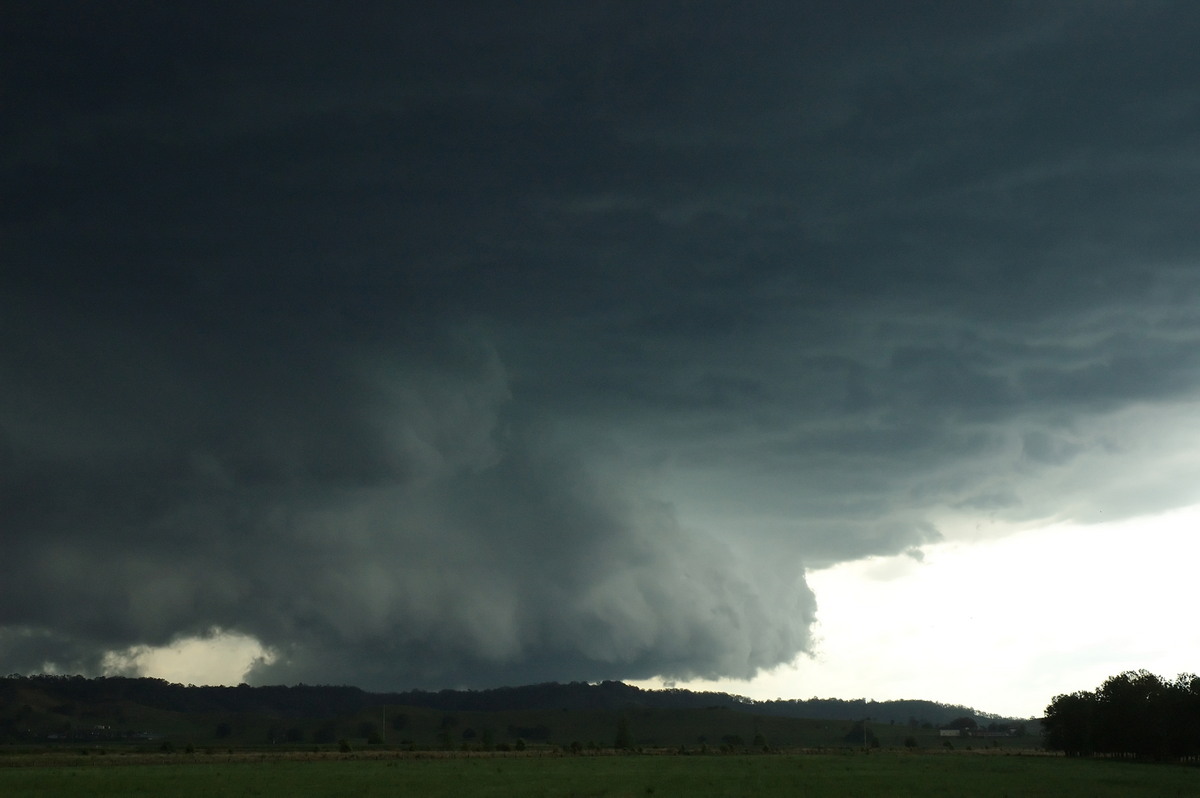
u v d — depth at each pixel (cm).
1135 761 17212
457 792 9250
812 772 12812
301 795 8962
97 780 10906
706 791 9438
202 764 15375
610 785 10156
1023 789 9669
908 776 11825
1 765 14862
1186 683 16550
